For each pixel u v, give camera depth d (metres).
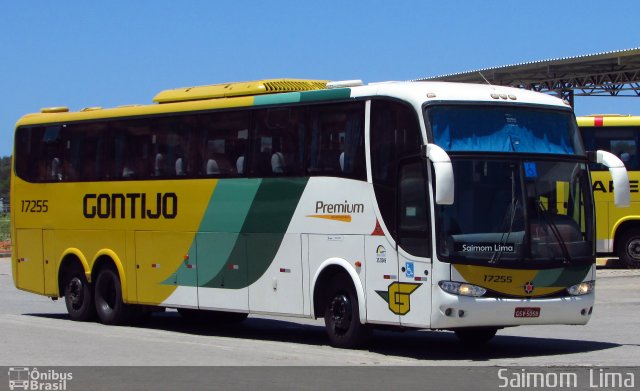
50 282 19.83
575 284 13.68
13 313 21.84
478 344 15.24
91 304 19.16
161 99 18.05
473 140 13.41
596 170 27.75
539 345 15.05
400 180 13.52
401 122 13.59
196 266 16.86
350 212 14.27
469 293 12.95
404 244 13.40
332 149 14.66
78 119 19.36
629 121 27.72
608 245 27.69
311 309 14.84
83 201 19.11
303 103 15.20
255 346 15.08
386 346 15.06
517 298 13.20
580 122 28.00
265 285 15.64
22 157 20.47
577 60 35.81
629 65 36.56
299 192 15.10
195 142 17.00
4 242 47.31
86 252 19.05
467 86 13.98
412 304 13.24
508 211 13.34
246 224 15.95
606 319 18.69
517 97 13.95
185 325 19.22
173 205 17.33
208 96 17.14
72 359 13.39
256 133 15.95
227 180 16.36
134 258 18.08
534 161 13.67
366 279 13.98
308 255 14.91
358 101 14.31
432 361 13.09
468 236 13.04
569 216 13.84
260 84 16.25
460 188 13.13
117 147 18.52
